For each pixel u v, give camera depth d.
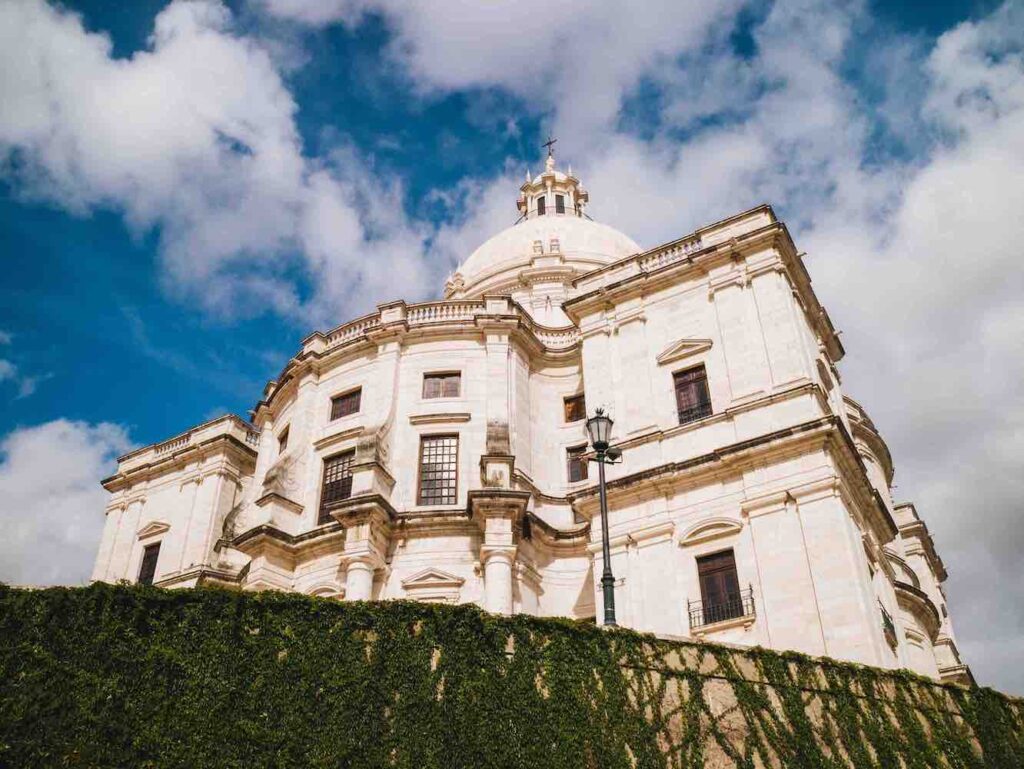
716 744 17.78
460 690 16.61
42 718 13.91
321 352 38.59
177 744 14.45
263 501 34.59
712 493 27.19
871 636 22.58
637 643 18.52
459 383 36.59
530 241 56.28
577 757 16.64
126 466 49.22
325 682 15.88
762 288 29.88
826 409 28.11
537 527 33.06
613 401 31.28
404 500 33.62
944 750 19.92
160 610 15.62
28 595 14.86
